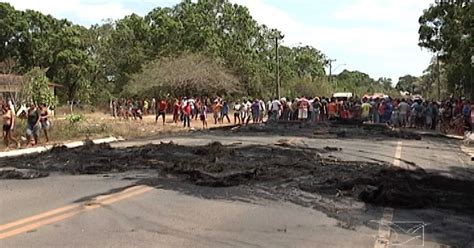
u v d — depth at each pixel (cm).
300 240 757
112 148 1972
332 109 3869
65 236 762
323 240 758
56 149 1938
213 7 7681
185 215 900
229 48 7262
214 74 6266
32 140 2300
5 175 1334
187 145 2097
